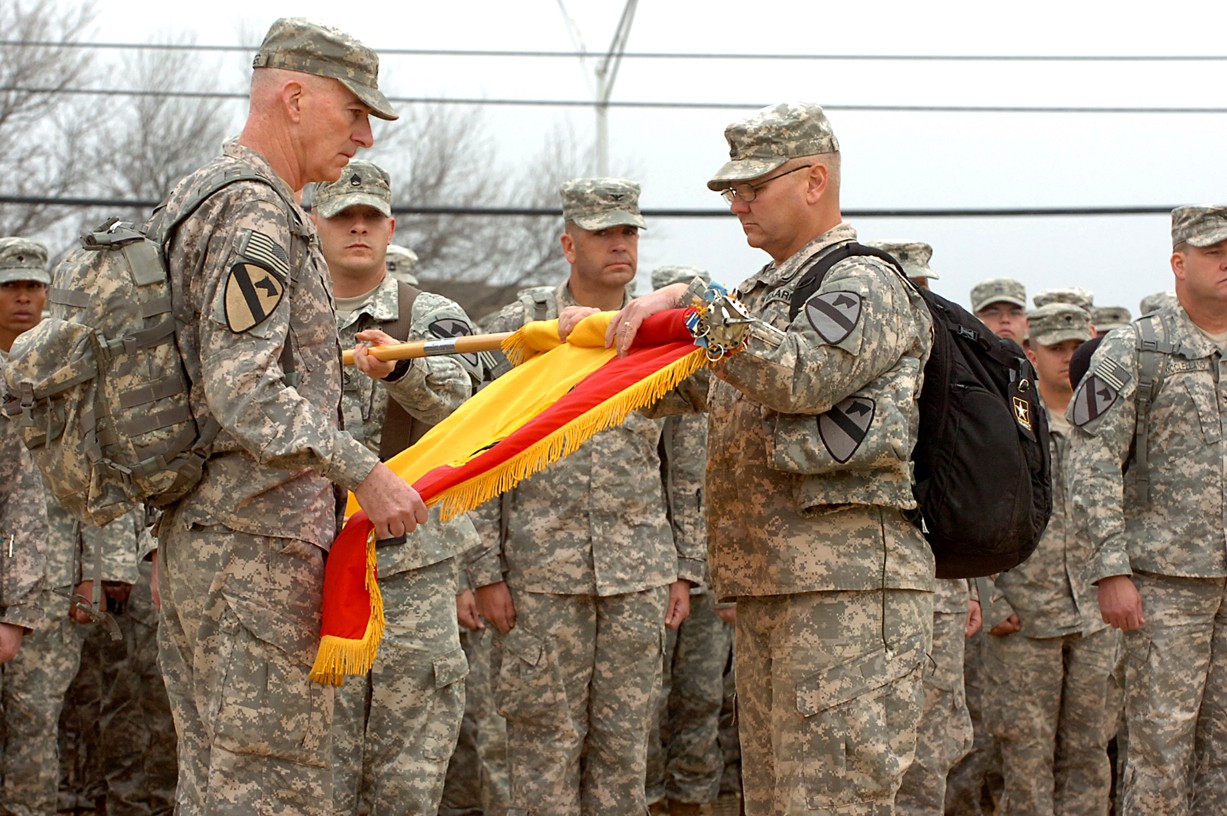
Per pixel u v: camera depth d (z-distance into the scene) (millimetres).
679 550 6289
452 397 5348
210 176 3738
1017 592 7031
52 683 6742
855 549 4340
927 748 6324
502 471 4051
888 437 4191
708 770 7723
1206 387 6141
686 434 6297
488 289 28000
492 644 6062
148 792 7383
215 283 3570
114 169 24766
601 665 5891
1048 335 7750
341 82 3939
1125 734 7512
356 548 3709
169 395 3643
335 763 5316
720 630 7738
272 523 3684
